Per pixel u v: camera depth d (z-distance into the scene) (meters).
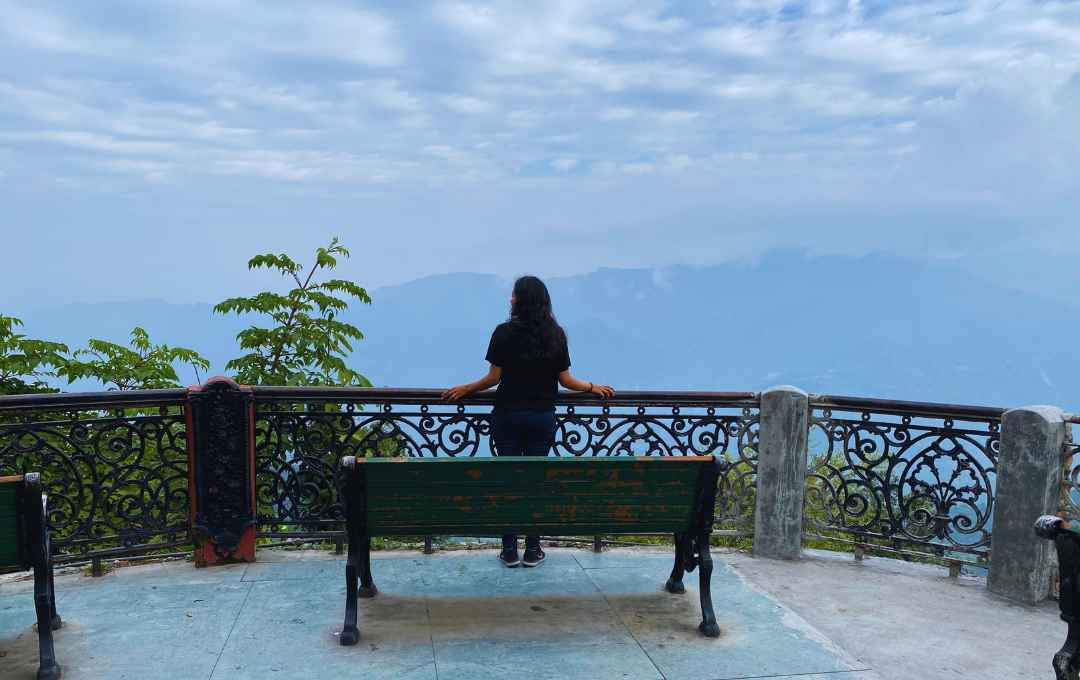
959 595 4.08
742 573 4.35
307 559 4.41
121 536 4.17
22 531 2.91
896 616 3.76
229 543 4.27
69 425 4.00
